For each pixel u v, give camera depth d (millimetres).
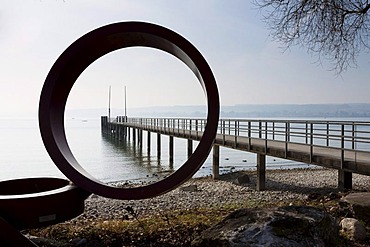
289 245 3258
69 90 4879
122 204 10328
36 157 29906
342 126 8227
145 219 5613
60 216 4105
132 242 4324
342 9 8328
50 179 5109
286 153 10219
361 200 4629
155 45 4965
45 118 4340
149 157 29047
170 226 4844
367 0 8289
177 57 5164
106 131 55625
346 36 8680
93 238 4516
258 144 12602
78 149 35531
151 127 27766
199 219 5246
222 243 3391
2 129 94812
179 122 21172
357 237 3898
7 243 3688
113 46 4820
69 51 4430
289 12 8703
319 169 20797
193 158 4281
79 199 4359
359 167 7559
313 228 3438
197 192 12797
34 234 4863
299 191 12320
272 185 13922
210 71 4402
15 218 3871
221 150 41594
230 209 6500
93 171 21266
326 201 6574
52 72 4398
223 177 16938
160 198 11477
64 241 4457
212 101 4379
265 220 3520
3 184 4848
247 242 3299
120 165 23953
